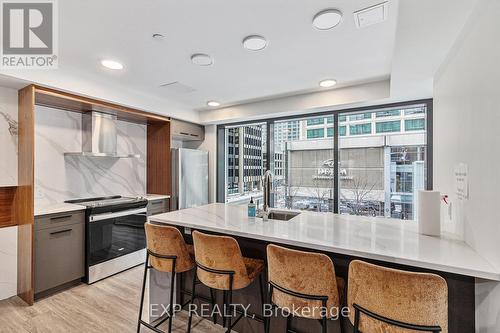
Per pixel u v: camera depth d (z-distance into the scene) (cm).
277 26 185
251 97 369
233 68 263
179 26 185
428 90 272
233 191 482
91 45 213
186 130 446
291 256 137
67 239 274
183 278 240
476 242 135
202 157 462
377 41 206
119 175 391
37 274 249
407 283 108
